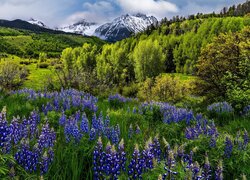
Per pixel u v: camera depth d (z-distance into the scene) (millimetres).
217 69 23875
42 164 4398
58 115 8344
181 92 31125
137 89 44906
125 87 46656
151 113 11406
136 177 4184
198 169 4168
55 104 10852
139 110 11641
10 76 24641
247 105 16234
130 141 6297
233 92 17422
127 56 106188
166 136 8203
